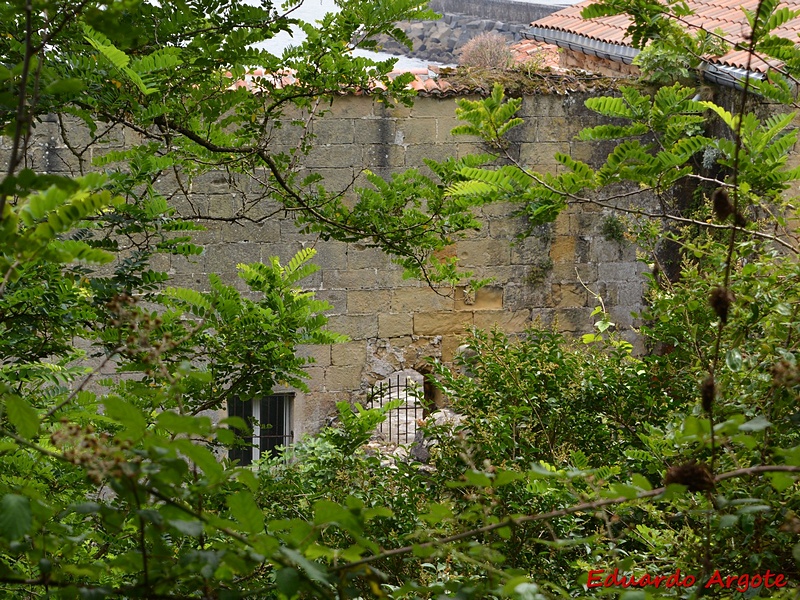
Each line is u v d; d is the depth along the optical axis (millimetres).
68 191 2305
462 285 13234
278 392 12992
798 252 3822
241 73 7082
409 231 7426
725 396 4090
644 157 4270
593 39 14180
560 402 7016
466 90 12711
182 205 12258
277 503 6383
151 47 5859
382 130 12625
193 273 12375
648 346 7238
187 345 6133
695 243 6066
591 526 5922
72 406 4461
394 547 5699
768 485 3576
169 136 6207
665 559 4082
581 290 13539
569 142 13039
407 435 12242
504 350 7426
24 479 4391
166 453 2152
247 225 12445
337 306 13008
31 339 5488
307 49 6992
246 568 2262
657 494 2406
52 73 3074
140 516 2184
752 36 4027
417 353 13305
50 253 2531
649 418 6820
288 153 12383
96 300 5590
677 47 4617
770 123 4398
